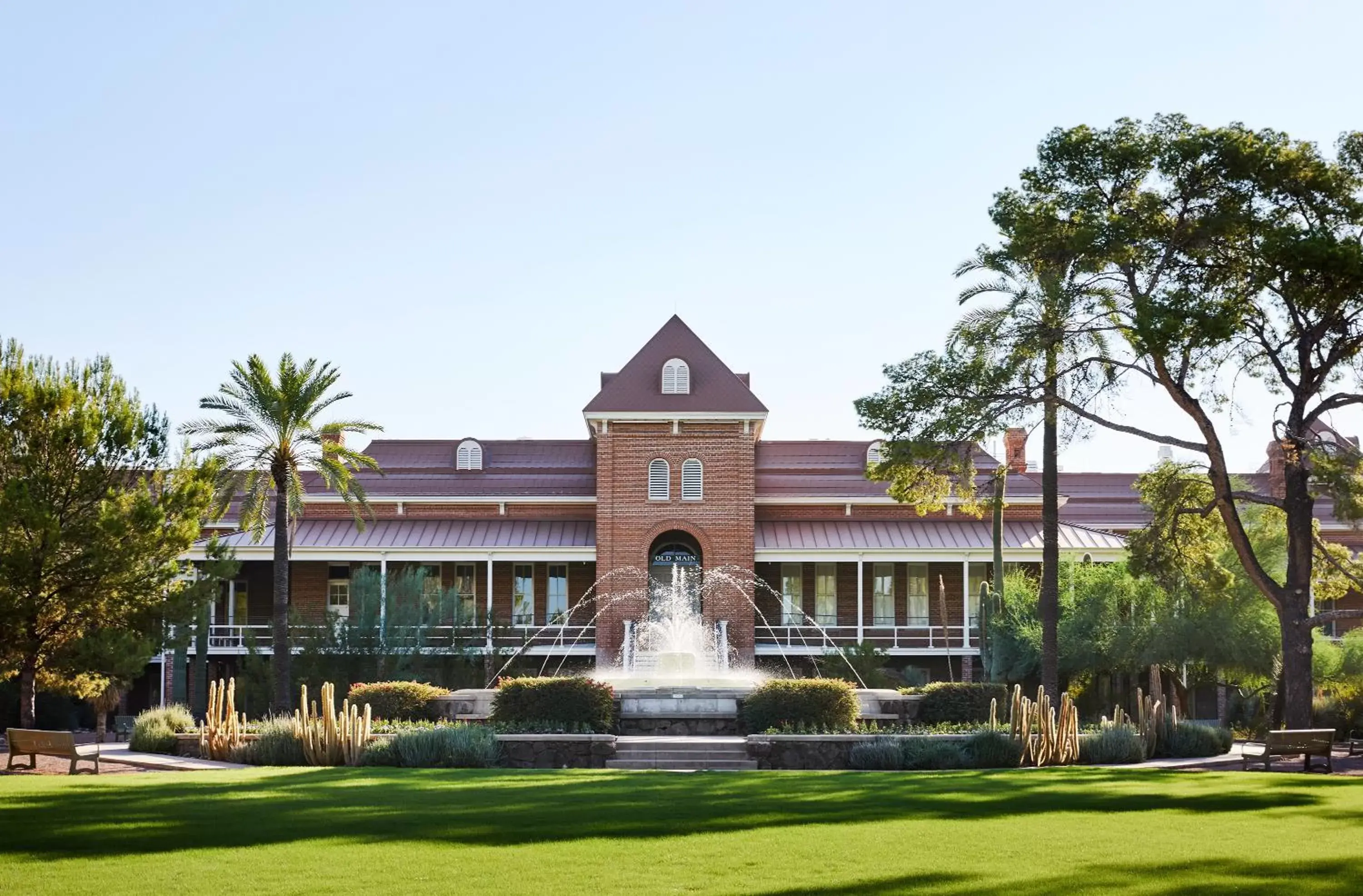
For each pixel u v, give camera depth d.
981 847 13.84
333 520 57.31
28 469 31.47
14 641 31.12
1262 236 32.56
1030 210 34.03
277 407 39.72
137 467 33.38
